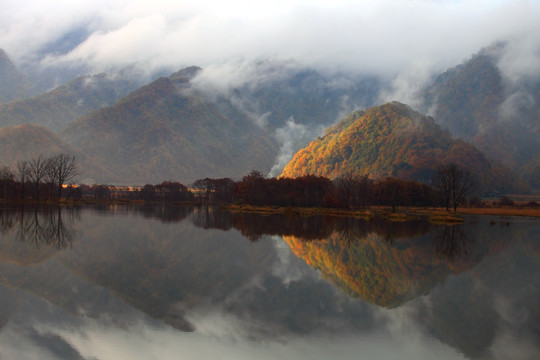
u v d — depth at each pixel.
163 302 30.14
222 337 23.53
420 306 30.12
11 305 28.62
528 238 75.44
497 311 29.25
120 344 22.28
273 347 22.22
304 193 174.88
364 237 71.94
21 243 55.50
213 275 39.22
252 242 63.06
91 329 24.53
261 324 25.83
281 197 177.75
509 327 25.84
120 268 41.31
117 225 85.56
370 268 44.00
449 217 118.81
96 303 29.59
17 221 85.44
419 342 23.19
